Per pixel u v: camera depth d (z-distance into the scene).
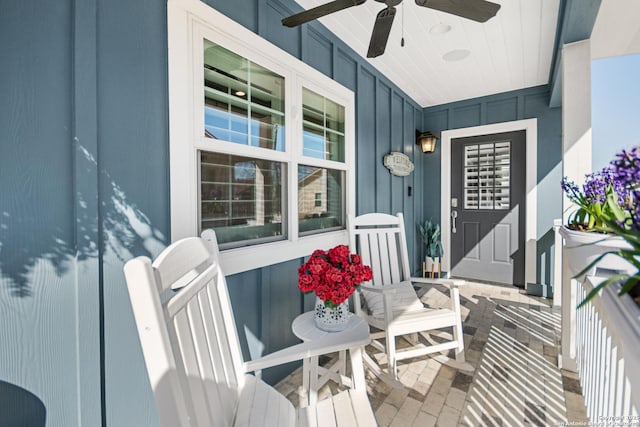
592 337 1.32
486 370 1.99
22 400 0.98
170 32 1.35
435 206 4.25
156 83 1.31
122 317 1.20
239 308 1.71
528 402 1.68
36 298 1.01
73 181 1.07
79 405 1.08
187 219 1.42
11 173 0.97
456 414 1.60
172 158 1.36
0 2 0.94
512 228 3.76
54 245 1.04
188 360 0.79
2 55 0.95
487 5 1.32
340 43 2.50
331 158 2.47
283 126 1.99
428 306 3.12
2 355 0.96
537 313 2.92
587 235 0.89
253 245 1.81
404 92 3.67
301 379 1.98
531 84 3.46
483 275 3.97
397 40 2.48
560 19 2.13
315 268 1.51
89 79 1.10
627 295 0.56
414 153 4.01
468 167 4.04
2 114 0.95
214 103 1.57
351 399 1.09
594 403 1.26
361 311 2.06
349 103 2.62
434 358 2.13
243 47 1.68
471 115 3.94
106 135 1.16
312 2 2.04
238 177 1.74
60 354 1.05
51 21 1.03
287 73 1.97
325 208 2.44
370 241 2.38
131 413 1.22
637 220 0.50
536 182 3.53
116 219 1.19
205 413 0.81
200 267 1.21
